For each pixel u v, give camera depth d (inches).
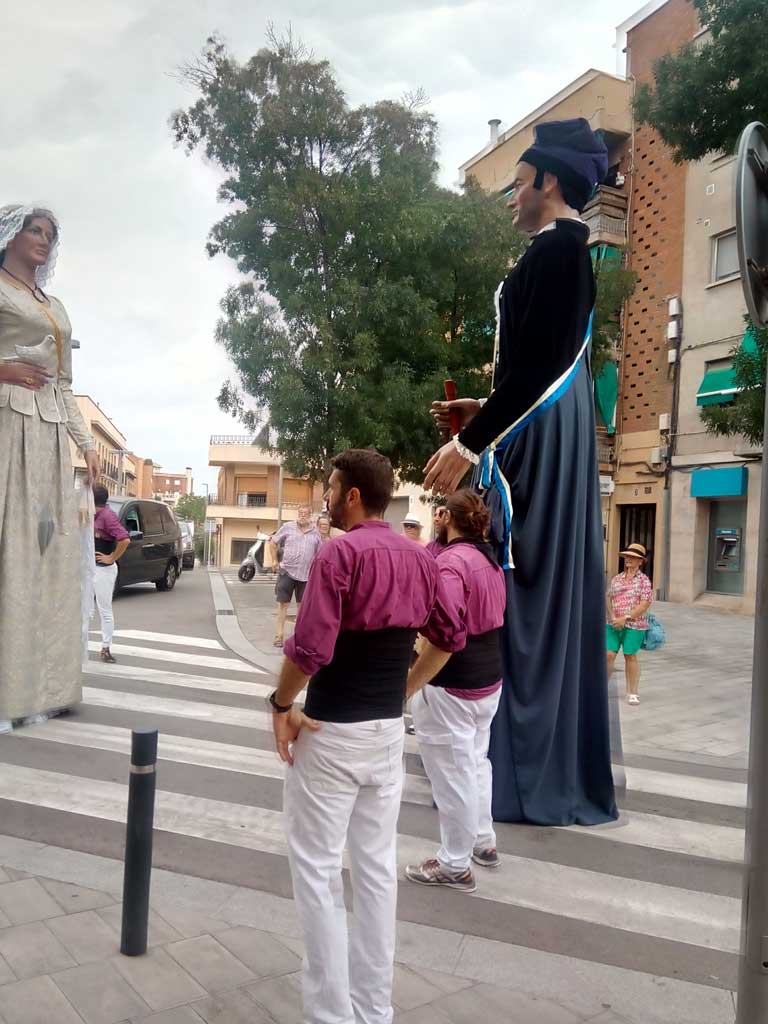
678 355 844.6
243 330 582.2
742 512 780.0
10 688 238.5
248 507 2320.4
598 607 191.0
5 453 237.5
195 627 500.4
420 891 147.9
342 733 94.5
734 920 143.3
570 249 175.3
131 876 116.3
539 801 183.3
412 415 583.8
